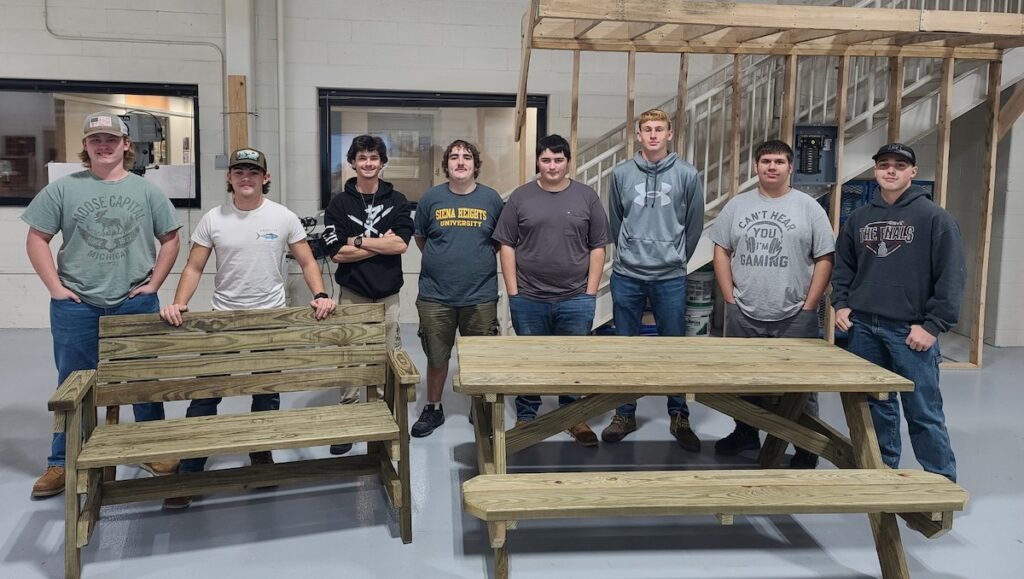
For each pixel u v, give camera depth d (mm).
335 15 5547
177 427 2314
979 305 4656
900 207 2578
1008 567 2270
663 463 3096
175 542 2385
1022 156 5133
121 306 2676
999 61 4379
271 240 2756
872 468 2307
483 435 2594
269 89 5559
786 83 4277
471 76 5727
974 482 2893
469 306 3254
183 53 5426
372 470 2578
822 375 2289
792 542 2436
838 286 2824
